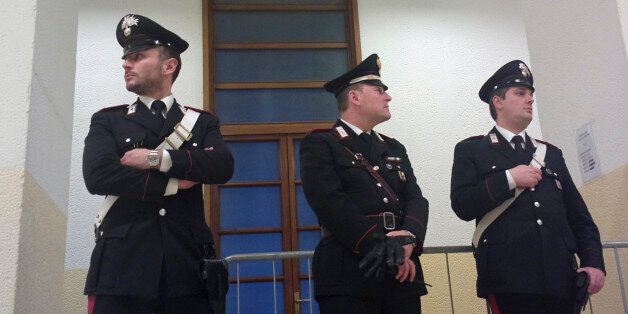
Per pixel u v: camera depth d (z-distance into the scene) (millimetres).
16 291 2094
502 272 2512
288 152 5625
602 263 2586
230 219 5387
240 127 5605
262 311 5125
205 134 2373
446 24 6098
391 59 5926
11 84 2291
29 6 2389
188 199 2223
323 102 5809
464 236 5492
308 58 5922
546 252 2502
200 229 2197
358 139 2572
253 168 5559
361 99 2639
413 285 2350
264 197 5488
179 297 2082
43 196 2410
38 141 2365
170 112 2367
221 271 2145
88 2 5730
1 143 2225
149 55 2395
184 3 5871
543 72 3867
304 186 2443
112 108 2393
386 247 2174
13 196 2172
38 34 2402
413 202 2490
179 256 2096
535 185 2652
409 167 2672
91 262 2094
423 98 5836
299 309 5148
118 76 5555
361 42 5945
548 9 3818
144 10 5785
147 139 2281
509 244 2541
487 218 2652
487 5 6211
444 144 5723
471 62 6008
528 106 2822
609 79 3299
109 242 2082
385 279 2295
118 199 2168
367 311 2262
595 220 3445
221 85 5715
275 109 5730
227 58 5820
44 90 2469
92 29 5648
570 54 3611
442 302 5238
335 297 2266
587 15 3457
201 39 5781
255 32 5918
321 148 2484
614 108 3268
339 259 2311
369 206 2396
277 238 5379
